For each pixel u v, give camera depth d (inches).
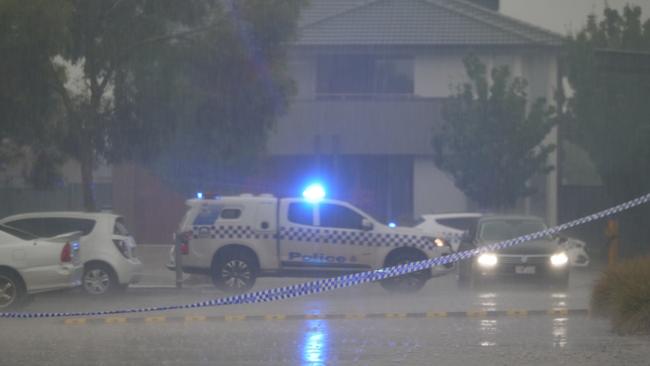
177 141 2347.4
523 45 3277.6
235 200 1903.3
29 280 1502.2
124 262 1772.9
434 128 3093.0
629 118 2647.6
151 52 2026.3
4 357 1015.0
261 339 1131.9
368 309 1496.1
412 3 3400.6
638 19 2805.1
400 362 962.1
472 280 1878.7
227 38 2034.9
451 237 2443.4
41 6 1831.9
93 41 2001.7
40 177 2308.1
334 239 1888.5
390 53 3287.4
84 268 1754.4
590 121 2694.4
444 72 3304.6
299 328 1240.2
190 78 2065.7
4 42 1854.1
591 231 3189.0
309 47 3253.0
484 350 1031.6
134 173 3388.3
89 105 2049.7
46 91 1975.9
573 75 2738.7
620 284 1179.3
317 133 3267.7
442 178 3297.2
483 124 2856.8
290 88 2166.6
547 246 1863.9
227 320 1354.6
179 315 1423.5
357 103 3277.6
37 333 1222.9
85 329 1264.8
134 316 1421.0
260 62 2074.3
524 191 2871.6
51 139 2143.2
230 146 2181.3
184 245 1899.6
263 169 3065.9
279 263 1886.1
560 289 1862.7
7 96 1947.6
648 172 2701.8
